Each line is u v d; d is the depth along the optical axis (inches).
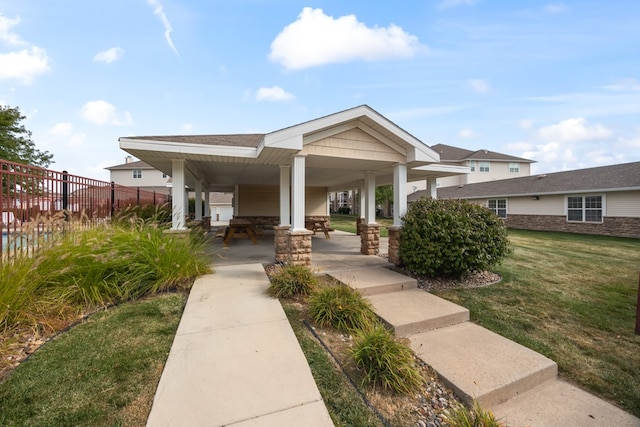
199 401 79.5
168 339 112.8
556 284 209.8
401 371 94.0
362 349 99.6
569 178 635.5
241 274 205.2
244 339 114.6
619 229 512.7
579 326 145.4
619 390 99.8
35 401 77.5
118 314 134.2
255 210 573.6
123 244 163.6
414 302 165.3
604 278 226.1
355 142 234.5
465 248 195.2
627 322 149.6
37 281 125.1
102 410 75.5
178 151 206.2
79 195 206.5
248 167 319.3
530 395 98.3
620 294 189.9
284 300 158.9
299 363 99.9
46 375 88.1
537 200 649.6
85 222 183.6
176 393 82.3
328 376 95.9
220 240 423.8
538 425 84.6
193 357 100.9
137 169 1224.8
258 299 157.2
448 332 137.9
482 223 206.7
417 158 236.4
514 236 517.7
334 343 118.6
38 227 141.8
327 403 84.0
